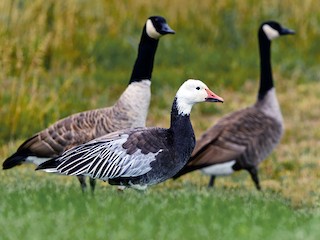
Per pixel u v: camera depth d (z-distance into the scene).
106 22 24.58
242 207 11.42
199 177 16.14
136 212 10.33
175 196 12.69
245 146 14.68
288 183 15.66
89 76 21.86
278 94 22.28
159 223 9.97
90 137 12.44
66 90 19.88
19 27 20.39
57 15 22.39
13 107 17.72
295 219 10.92
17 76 19.05
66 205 10.62
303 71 23.81
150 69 13.19
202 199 11.86
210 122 20.02
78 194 11.71
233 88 22.64
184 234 9.62
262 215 10.95
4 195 11.33
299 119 20.41
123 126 12.68
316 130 19.47
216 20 25.72
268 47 16.64
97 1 24.94
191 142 11.30
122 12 25.05
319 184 15.44
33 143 12.62
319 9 26.34
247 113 15.10
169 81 22.20
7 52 18.31
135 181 10.95
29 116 17.67
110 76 22.03
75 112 18.92
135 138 10.81
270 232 9.98
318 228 10.25
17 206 10.54
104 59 23.17
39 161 12.72
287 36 25.41
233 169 14.75
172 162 11.04
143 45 13.38
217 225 10.02
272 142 15.13
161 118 19.98
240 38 25.33
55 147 12.47
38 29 20.95
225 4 26.23
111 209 10.35
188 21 25.73
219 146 14.55
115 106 12.77
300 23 25.62
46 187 12.50
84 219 9.91
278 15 26.08
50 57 21.59
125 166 10.66
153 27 13.38
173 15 25.61
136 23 24.83
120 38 24.08
